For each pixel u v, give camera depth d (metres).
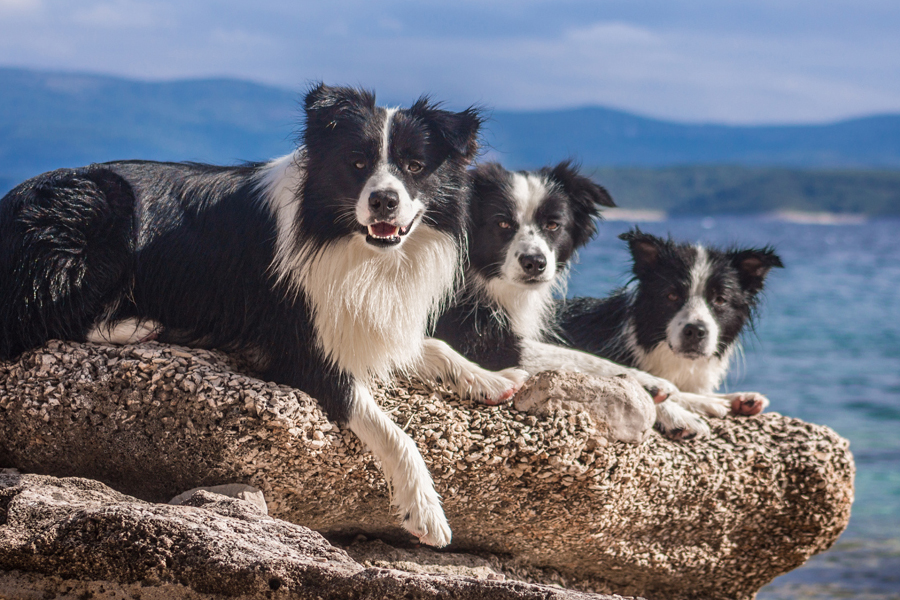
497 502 4.64
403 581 3.17
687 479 4.94
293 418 4.09
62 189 4.15
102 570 3.34
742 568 5.50
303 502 4.38
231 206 4.45
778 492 5.19
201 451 4.12
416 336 4.54
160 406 4.08
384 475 4.27
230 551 3.29
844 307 30.23
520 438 4.48
